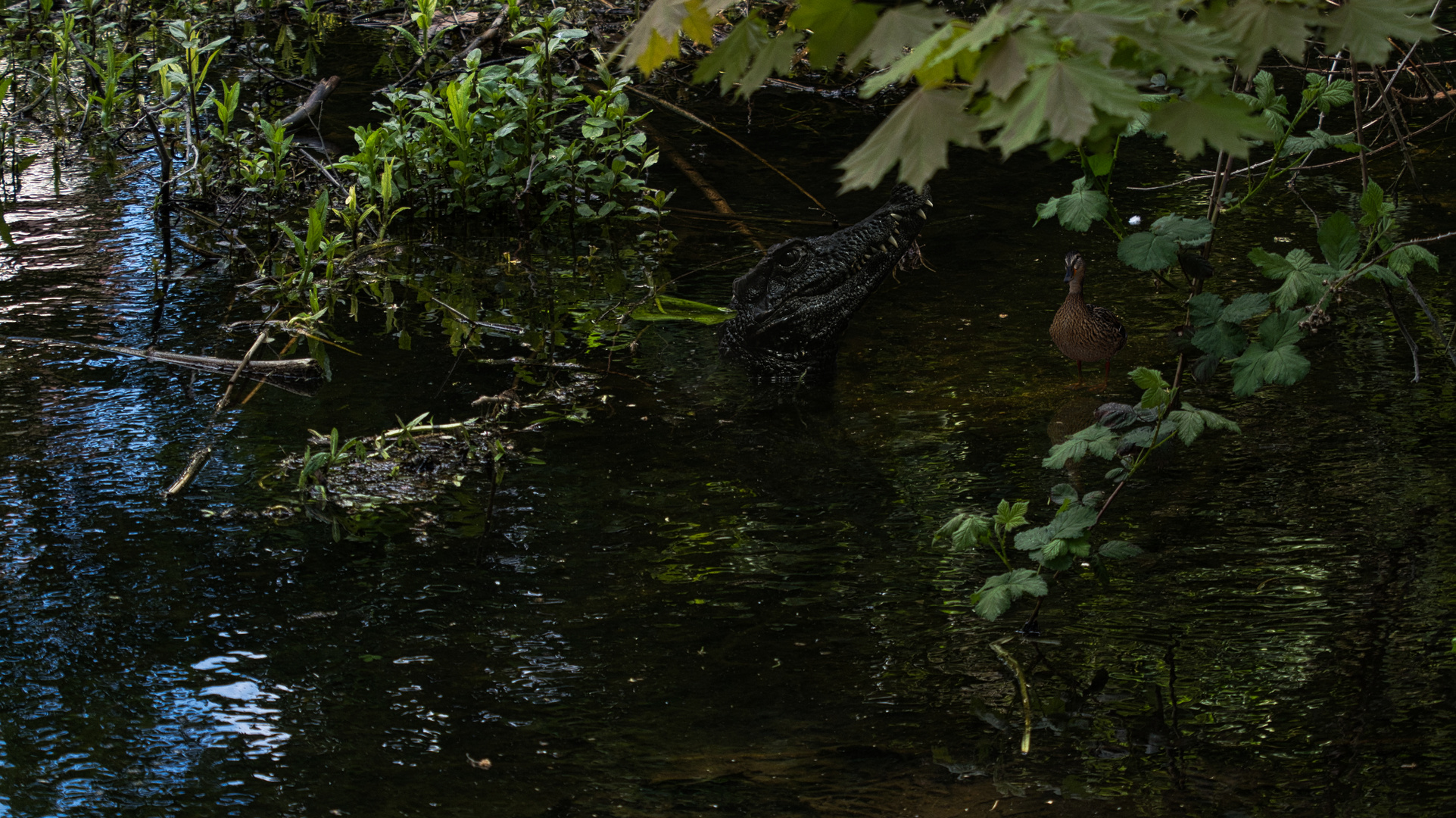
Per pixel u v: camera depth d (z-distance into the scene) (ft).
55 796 11.19
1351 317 22.45
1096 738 11.94
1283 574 14.67
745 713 12.42
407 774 11.51
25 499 16.79
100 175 32.48
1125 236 13.16
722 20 8.02
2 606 14.32
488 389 21.01
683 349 22.97
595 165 29.84
